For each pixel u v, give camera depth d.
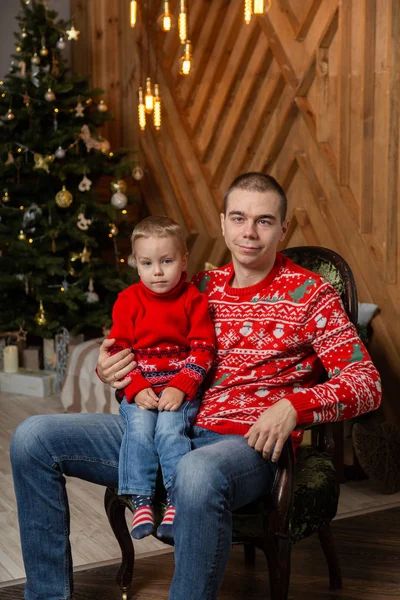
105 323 5.24
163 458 2.09
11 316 5.41
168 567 2.75
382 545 2.94
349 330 2.16
